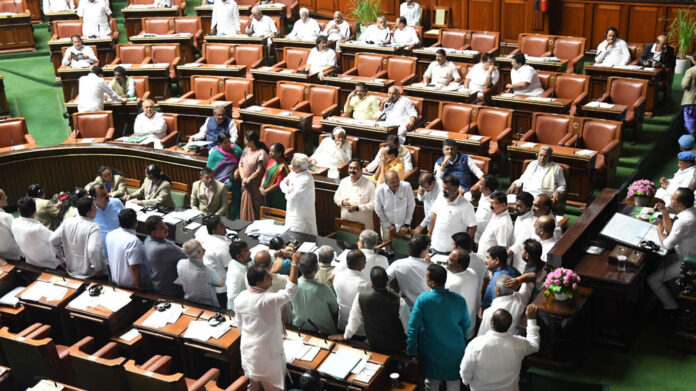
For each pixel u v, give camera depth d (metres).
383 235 8.16
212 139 11.07
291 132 10.70
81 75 13.81
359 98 11.68
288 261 6.90
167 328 6.36
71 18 17.09
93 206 7.34
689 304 6.49
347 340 6.10
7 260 7.98
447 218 7.40
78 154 10.94
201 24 16.67
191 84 13.18
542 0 14.58
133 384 5.61
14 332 7.45
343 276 6.11
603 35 14.54
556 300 6.32
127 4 19.88
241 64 14.44
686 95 10.86
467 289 5.94
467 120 10.86
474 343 5.36
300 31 15.46
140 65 14.09
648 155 10.91
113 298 6.88
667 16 13.73
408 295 6.29
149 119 11.50
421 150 10.52
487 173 9.47
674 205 6.70
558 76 11.66
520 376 6.45
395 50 14.03
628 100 11.24
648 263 6.94
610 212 7.84
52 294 7.08
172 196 9.28
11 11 17.31
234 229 8.20
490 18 15.62
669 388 6.18
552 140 10.35
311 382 5.25
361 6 16.52
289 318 6.47
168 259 6.83
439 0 16.16
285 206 9.46
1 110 13.70
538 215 7.00
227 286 6.39
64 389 5.55
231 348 6.09
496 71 12.16
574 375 6.39
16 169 10.70
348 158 10.06
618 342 6.66
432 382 5.89
